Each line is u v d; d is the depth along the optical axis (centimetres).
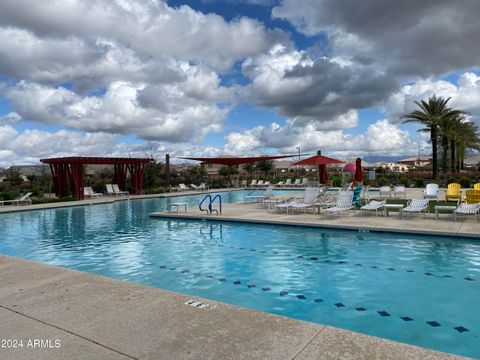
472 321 457
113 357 290
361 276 650
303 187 3155
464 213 1039
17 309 396
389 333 430
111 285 477
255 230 1134
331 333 322
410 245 859
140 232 1167
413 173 3728
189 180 3466
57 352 300
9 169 3728
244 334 324
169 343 310
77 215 1623
